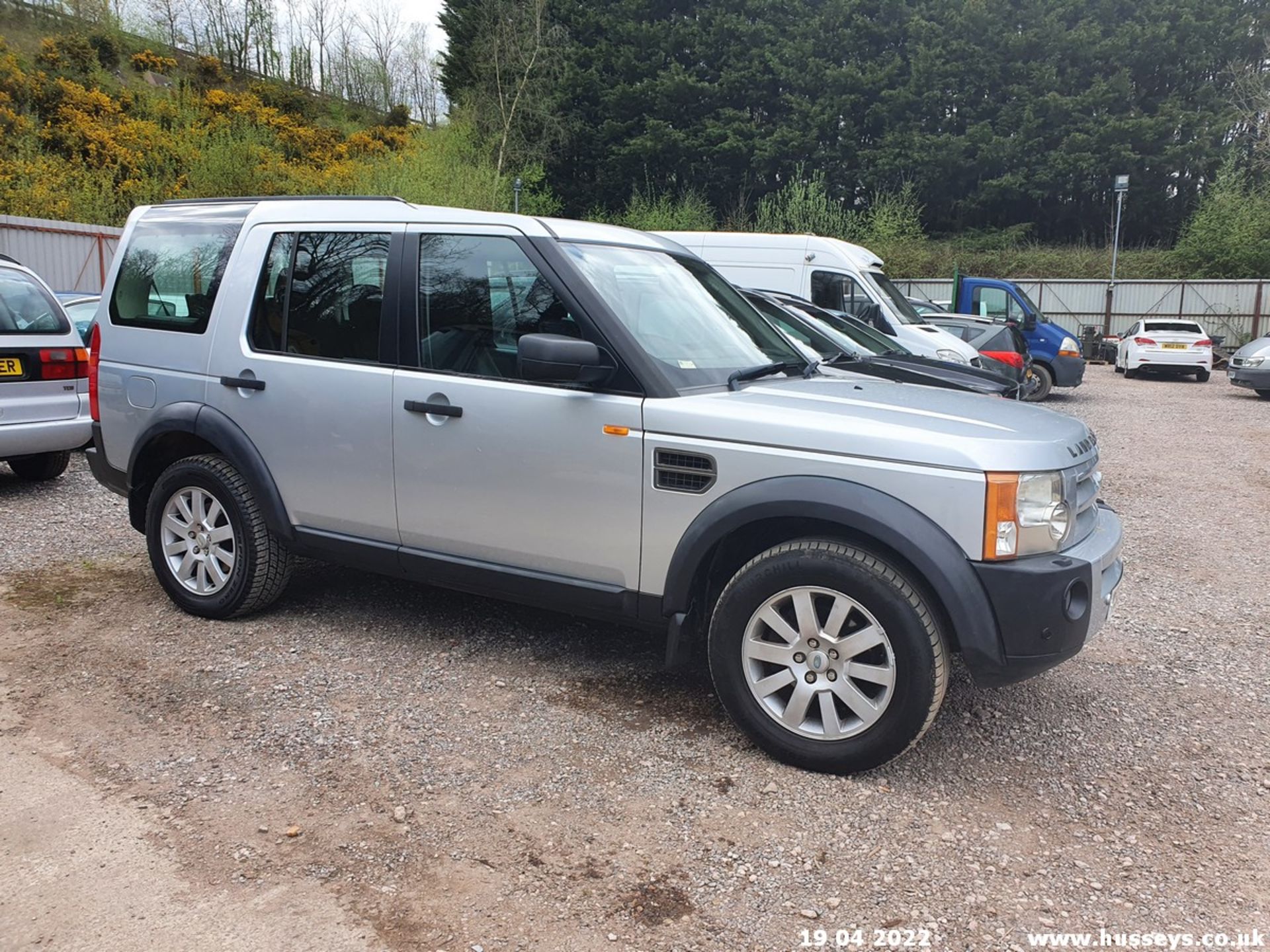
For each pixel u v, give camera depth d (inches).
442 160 1398.9
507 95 1659.7
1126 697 156.9
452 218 150.6
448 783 119.7
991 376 274.2
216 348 168.1
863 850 108.4
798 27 1724.9
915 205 1617.9
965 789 123.3
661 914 95.9
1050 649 115.1
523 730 134.8
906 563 118.8
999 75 1664.6
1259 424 533.6
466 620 178.1
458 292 147.9
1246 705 154.8
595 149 1740.9
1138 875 105.3
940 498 115.3
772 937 93.0
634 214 1578.5
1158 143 1604.3
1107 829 115.0
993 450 115.7
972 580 113.9
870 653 121.8
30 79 1365.7
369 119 2194.9
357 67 2261.3
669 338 143.0
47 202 958.4
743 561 137.9
